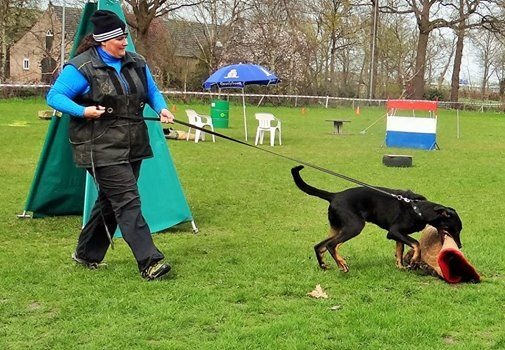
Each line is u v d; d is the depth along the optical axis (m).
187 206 7.24
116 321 4.21
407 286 5.12
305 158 14.66
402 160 13.59
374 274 5.44
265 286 5.06
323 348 3.84
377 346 3.89
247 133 20.33
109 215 5.38
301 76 44.06
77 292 4.81
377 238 6.93
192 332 4.08
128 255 6.02
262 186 10.59
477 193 10.38
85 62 5.08
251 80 17.83
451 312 4.54
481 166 14.00
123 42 5.15
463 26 44.56
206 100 36.06
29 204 7.63
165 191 7.12
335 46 47.88
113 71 5.14
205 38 46.38
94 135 5.09
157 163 7.09
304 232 7.29
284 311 4.54
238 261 5.84
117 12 6.75
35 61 50.91
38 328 4.11
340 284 5.17
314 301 4.75
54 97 5.01
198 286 5.02
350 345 3.89
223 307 4.55
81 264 5.55
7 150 14.01
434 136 17.81
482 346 3.92
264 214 8.35
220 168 12.52
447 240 5.29
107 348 3.77
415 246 5.35
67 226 7.34
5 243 6.51
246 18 44.19
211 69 42.59
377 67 51.56
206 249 6.32
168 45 42.88
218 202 9.15
